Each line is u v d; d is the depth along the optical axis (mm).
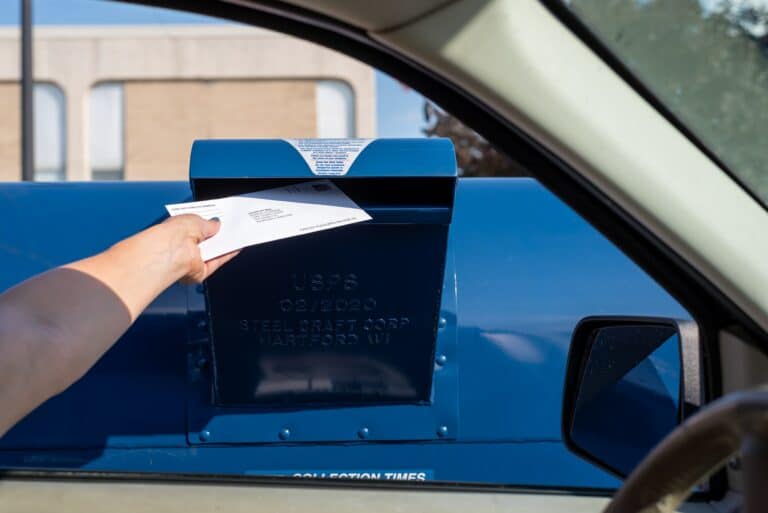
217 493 1534
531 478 1945
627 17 1037
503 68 1013
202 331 1880
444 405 1912
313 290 1654
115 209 1996
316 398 1837
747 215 1060
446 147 1586
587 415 1381
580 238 2035
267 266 1609
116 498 1514
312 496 1529
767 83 1060
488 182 2084
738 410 605
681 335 1287
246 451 1875
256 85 9570
